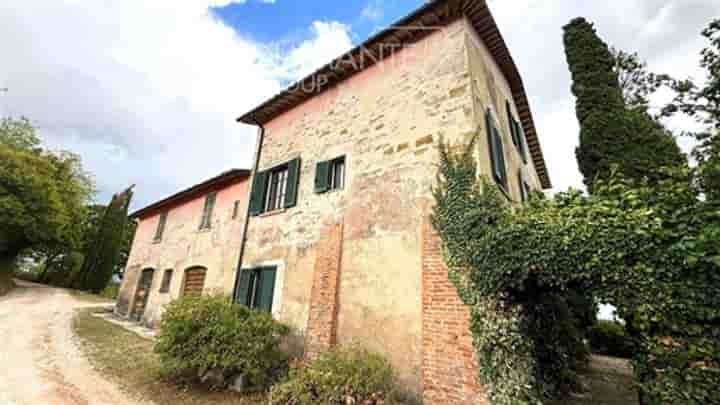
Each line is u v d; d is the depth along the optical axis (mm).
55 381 5227
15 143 20938
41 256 23812
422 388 4227
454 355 4031
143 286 13062
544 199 3930
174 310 5715
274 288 6926
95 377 5547
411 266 4898
